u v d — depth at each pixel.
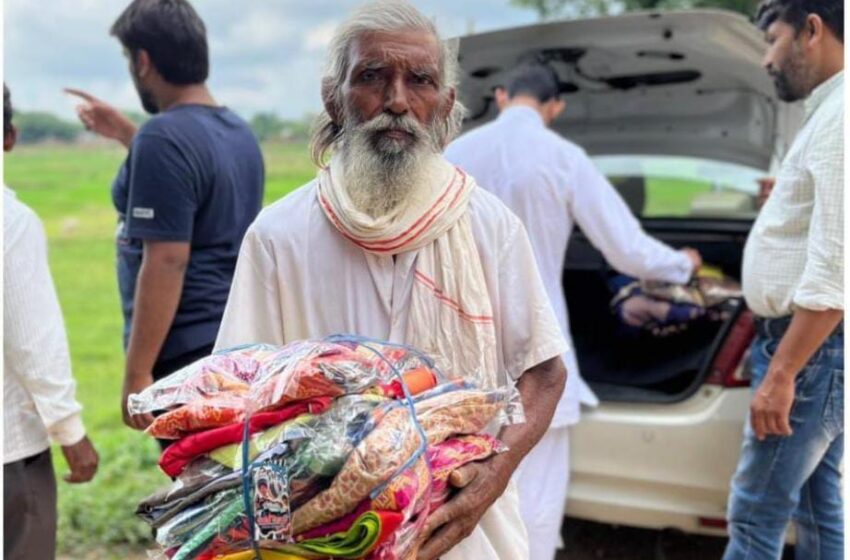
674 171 4.27
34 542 2.20
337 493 1.24
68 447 2.25
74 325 6.95
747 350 2.71
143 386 2.54
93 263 8.29
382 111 1.48
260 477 1.25
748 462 2.40
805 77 2.28
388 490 1.24
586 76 3.68
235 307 1.59
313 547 1.25
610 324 3.54
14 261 2.07
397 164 1.47
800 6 2.23
